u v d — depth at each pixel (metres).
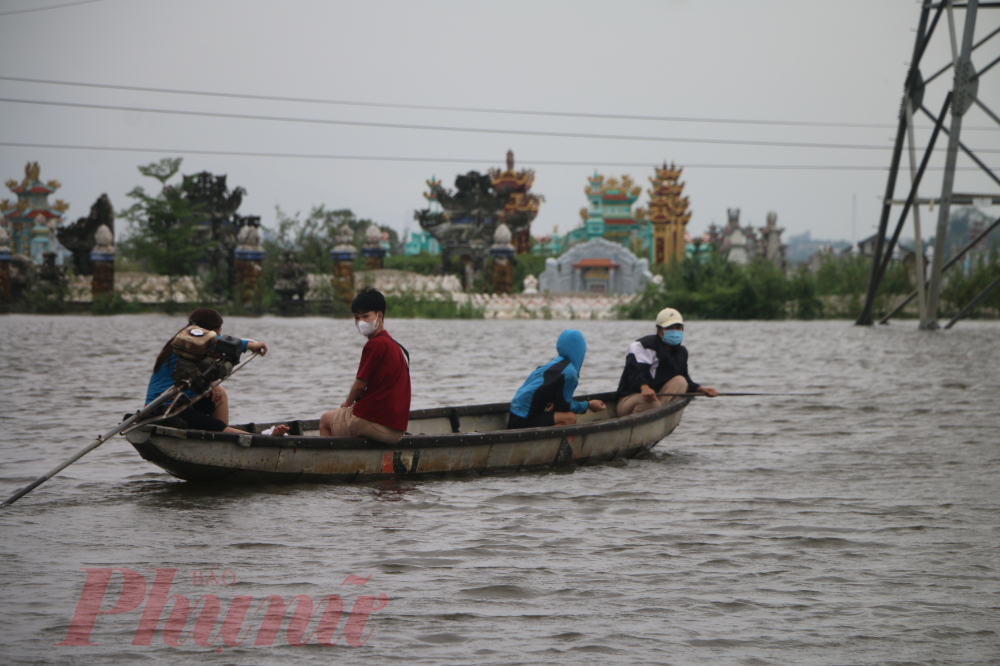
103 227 159.00
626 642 12.56
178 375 21.92
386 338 23.16
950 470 25.28
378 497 21.34
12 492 21.66
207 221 189.25
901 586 15.05
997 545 17.55
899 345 83.94
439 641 12.55
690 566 16.08
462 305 164.12
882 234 123.75
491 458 24.23
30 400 38.81
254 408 37.56
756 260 177.25
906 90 109.00
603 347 81.62
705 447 29.34
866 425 33.91
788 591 14.77
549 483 23.31
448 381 49.38
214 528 18.39
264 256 162.75
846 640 12.70
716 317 162.00
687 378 30.19
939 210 109.56
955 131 103.88
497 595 14.46
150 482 22.75
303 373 53.12
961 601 14.32
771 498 21.66
